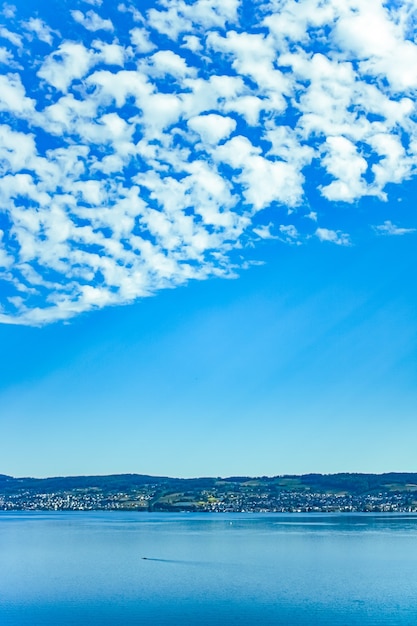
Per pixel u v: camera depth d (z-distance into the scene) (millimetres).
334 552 184500
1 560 171125
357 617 96688
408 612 99750
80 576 139750
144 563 162375
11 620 97062
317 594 114938
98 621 95938
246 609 103000
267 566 154250
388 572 142750
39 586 126000
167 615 99375
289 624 92875
